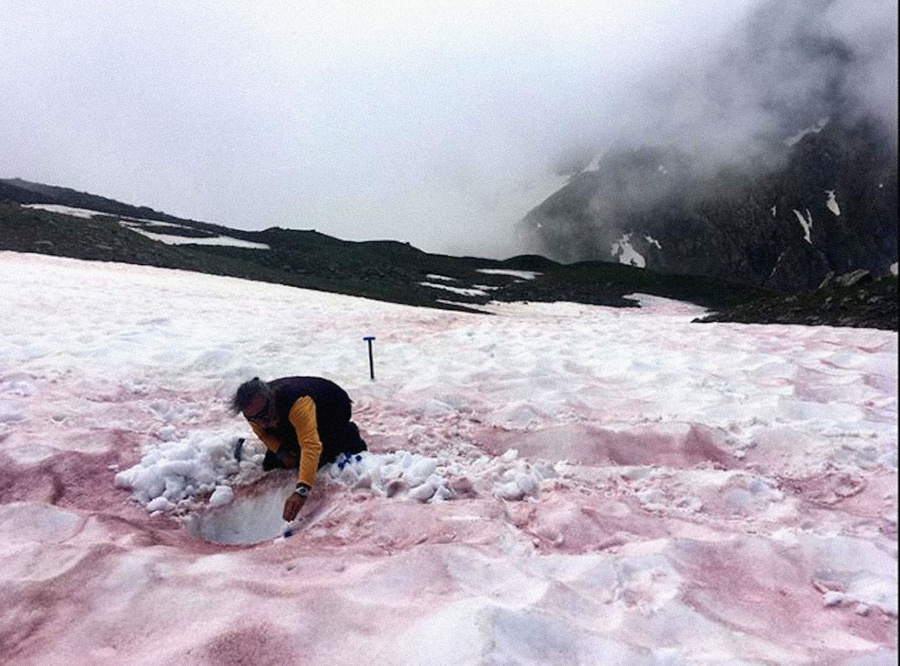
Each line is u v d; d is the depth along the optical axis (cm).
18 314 1215
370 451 554
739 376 834
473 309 6047
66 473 491
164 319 1262
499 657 249
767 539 375
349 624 288
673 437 570
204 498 477
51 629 298
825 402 709
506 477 476
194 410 687
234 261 5472
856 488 479
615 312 7244
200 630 286
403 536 392
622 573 333
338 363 934
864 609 313
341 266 7556
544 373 862
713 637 283
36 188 13900
